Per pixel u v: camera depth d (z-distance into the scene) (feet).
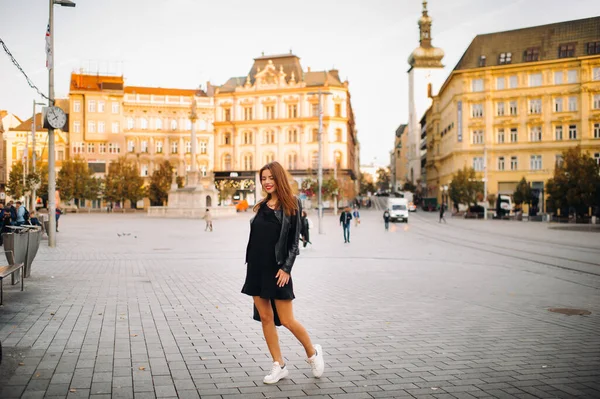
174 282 42.19
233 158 325.83
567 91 220.43
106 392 17.13
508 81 231.50
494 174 233.76
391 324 27.91
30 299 33.50
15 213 75.77
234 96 326.24
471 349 23.09
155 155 327.47
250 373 19.52
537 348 23.30
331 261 60.29
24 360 20.48
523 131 228.63
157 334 25.05
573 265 56.95
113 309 30.76
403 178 579.48
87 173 283.79
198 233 111.96
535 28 233.55
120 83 326.85
